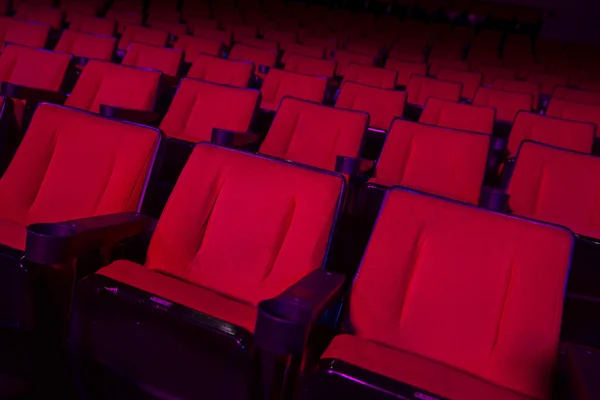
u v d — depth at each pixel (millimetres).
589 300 1271
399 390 595
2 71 2115
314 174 909
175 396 728
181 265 936
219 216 941
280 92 2533
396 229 847
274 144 1760
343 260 1427
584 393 586
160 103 2654
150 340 711
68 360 794
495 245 799
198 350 681
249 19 5934
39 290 780
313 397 644
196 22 5023
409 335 798
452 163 1576
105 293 728
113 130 1066
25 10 3955
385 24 6754
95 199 1030
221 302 824
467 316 782
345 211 1447
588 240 1264
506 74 4465
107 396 792
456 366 768
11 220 1068
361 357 699
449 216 833
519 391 732
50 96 1863
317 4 7891
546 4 7324
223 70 2611
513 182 1576
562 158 1555
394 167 1623
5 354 856
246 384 669
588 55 6332
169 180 1729
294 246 879
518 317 759
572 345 728
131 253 1026
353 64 3264
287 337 559
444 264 813
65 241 715
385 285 823
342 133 1721
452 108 2295
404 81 3895
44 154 1100
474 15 7332
